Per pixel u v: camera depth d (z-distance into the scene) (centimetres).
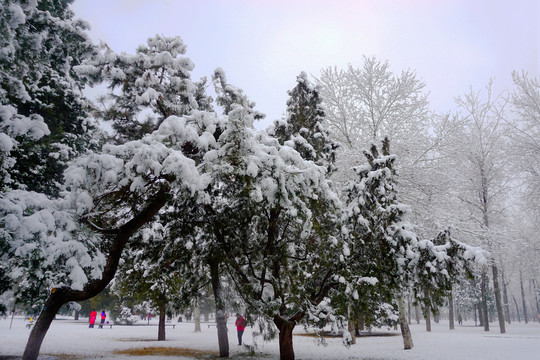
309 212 782
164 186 789
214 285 1011
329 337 1853
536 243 2184
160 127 705
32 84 998
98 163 640
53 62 1053
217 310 961
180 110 921
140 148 644
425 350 1191
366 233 868
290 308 900
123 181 681
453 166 1689
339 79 1814
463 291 3775
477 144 2166
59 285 830
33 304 919
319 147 1084
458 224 1532
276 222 932
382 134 1683
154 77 905
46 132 803
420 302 876
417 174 1541
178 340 1750
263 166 721
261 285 882
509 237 1683
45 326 809
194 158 855
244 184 729
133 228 864
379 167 945
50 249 699
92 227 840
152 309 1839
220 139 707
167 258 1069
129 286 1464
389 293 880
